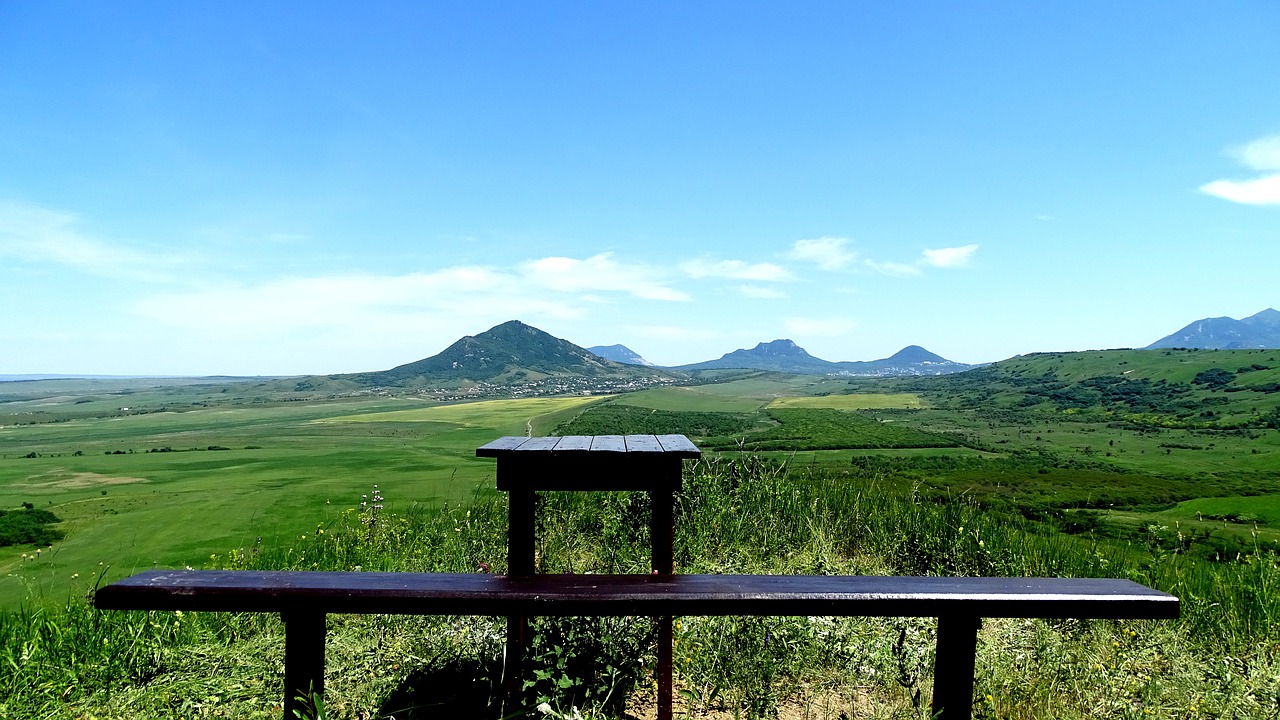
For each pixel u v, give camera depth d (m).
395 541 6.92
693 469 7.62
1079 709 3.35
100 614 4.08
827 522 7.13
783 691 3.64
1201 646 4.23
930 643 3.90
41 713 3.09
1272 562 5.35
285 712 2.94
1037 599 2.95
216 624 4.28
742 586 3.09
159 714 3.11
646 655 3.73
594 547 6.38
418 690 3.45
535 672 3.17
